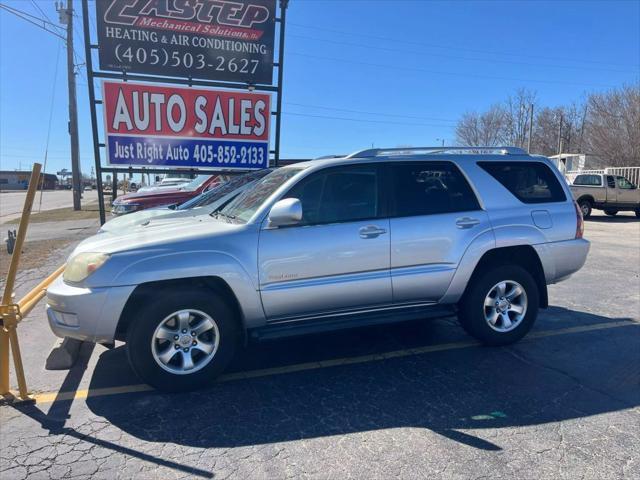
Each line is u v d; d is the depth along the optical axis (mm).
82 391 3939
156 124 8375
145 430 3352
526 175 5023
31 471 2889
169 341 3826
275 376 4242
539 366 4434
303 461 2986
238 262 3908
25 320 5863
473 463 2953
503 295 4848
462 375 4242
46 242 12625
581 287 7500
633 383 4082
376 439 3229
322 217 4242
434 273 4496
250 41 8602
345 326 4289
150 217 5883
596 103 40719
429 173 4676
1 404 3709
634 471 2871
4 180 87812
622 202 20688
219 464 2959
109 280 3656
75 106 25609
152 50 8180
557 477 2820
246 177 6723
